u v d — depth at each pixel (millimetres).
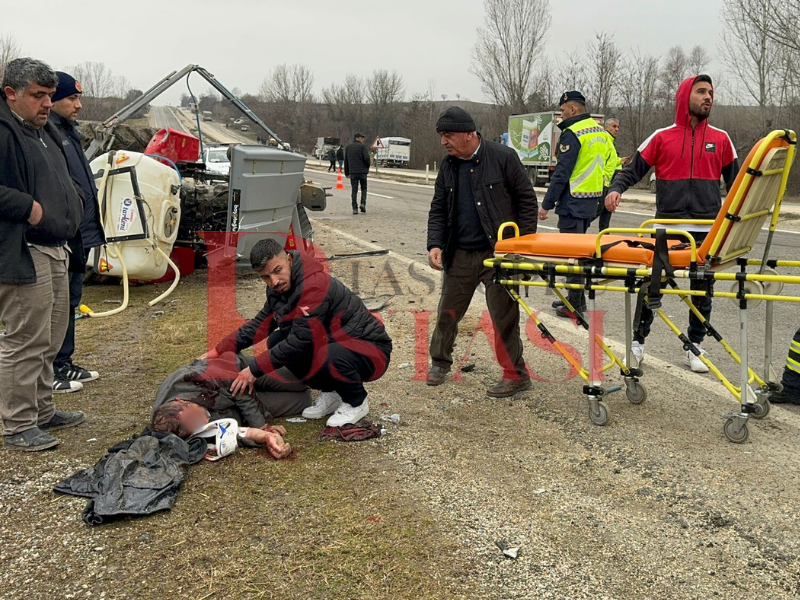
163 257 7719
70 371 4930
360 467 3752
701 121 4883
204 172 9297
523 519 3250
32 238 3717
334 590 2717
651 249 3912
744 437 3967
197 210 8695
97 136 8391
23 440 3850
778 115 25172
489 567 2883
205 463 3768
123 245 7379
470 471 3715
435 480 3611
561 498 3439
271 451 3848
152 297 7695
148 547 2984
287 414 4457
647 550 3002
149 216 7387
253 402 4172
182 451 3693
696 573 2842
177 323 6594
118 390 4832
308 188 9742
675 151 4918
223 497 3406
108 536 3062
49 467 3670
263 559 2908
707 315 5109
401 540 3059
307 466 3754
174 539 3045
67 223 3877
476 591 2729
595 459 3840
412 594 2701
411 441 4090
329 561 2898
